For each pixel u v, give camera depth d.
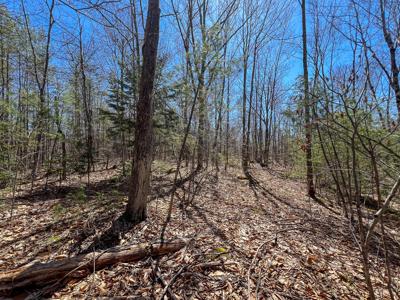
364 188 4.00
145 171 3.91
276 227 4.19
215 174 9.48
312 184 7.19
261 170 13.36
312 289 2.37
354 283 2.57
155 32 3.85
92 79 10.01
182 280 2.37
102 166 11.43
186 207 4.97
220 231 3.73
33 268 2.28
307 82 2.63
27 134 4.73
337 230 4.29
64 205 4.66
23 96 4.70
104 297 2.10
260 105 18.98
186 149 6.18
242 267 2.65
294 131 5.25
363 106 2.79
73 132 7.03
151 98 3.88
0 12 4.54
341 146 3.78
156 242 3.01
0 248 2.94
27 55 7.48
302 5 6.52
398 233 4.16
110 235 3.36
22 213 4.32
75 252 2.90
